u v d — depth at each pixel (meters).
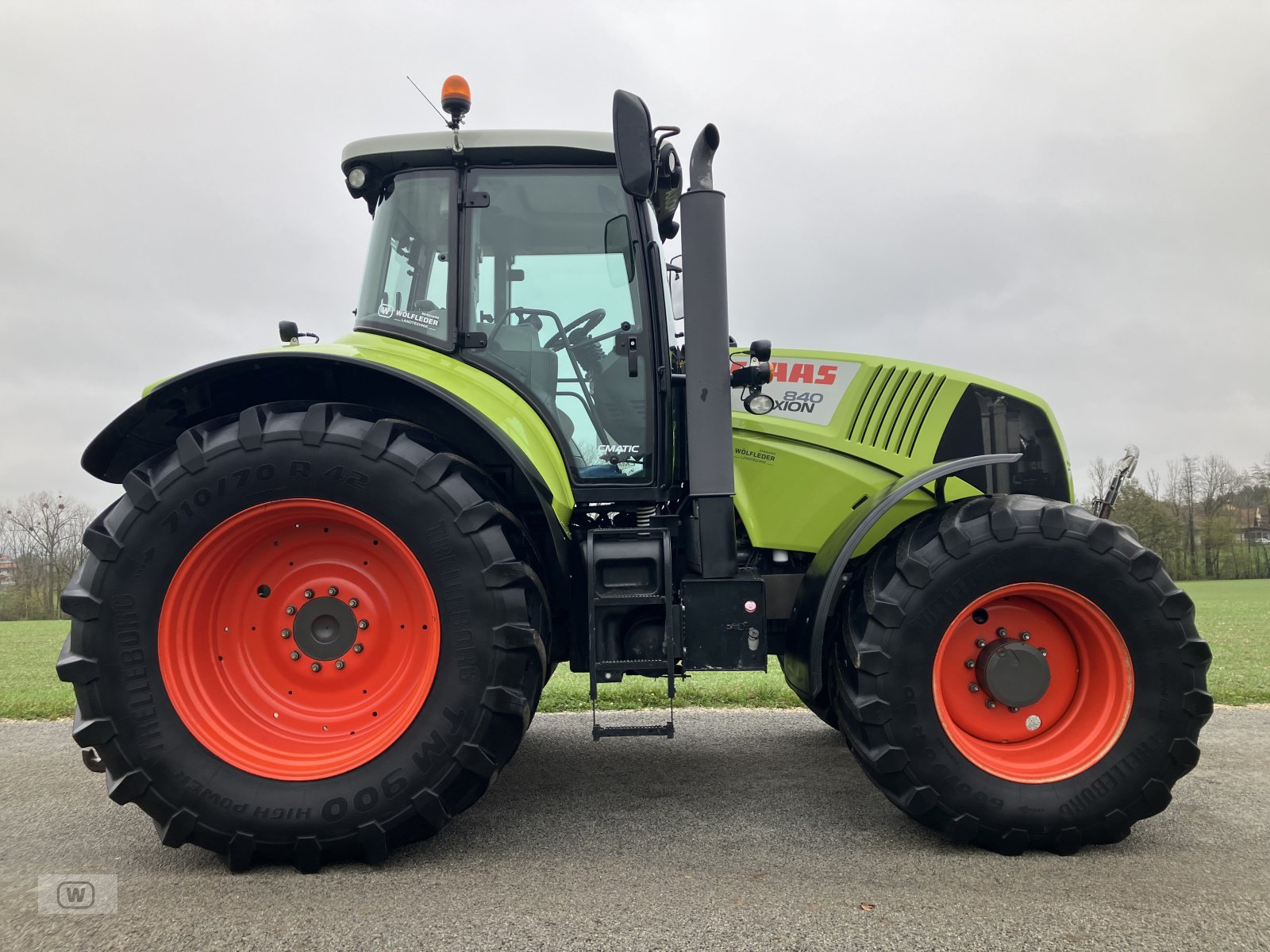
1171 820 2.68
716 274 2.72
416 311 2.93
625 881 2.16
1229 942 1.80
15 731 4.32
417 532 2.35
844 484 3.10
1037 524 2.46
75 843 2.52
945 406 3.16
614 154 2.90
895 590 2.46
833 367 3.29
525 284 2.95
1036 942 1.80
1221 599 24.66
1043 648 2.59
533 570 2.44
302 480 2.36
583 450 2.93
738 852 2.38
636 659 2.61
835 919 1.91
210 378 2.46
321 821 2.25
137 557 2.31
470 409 2.50
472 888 2.13
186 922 1.94
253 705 2.43
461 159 2.97
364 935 1.86
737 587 2.63
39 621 27.16
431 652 2.35
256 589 2.48
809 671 2.60
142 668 2.29
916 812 2.40
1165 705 2.43
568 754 3.62
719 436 2.69
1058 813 2.36
